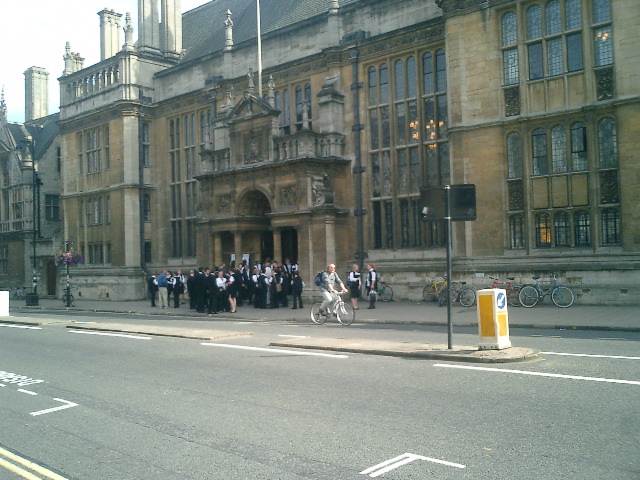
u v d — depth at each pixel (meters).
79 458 6.41
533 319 16.84
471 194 11.70
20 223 48.03
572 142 20.72
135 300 36.44
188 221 35.94
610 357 10.29
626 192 19.31
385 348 11.80
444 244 24.88
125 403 8.70
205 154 30.95
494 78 22.20
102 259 38.81
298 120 30.11
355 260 27.33
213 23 39.97
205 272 26.27
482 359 10.23
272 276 26.09
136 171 36.94
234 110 29.44
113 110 37.62
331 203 26.44
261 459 6.05
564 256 20.50
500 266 21.72
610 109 19.81
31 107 58.97
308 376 9.81
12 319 22.80
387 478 5.34
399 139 26.66
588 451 5.75
